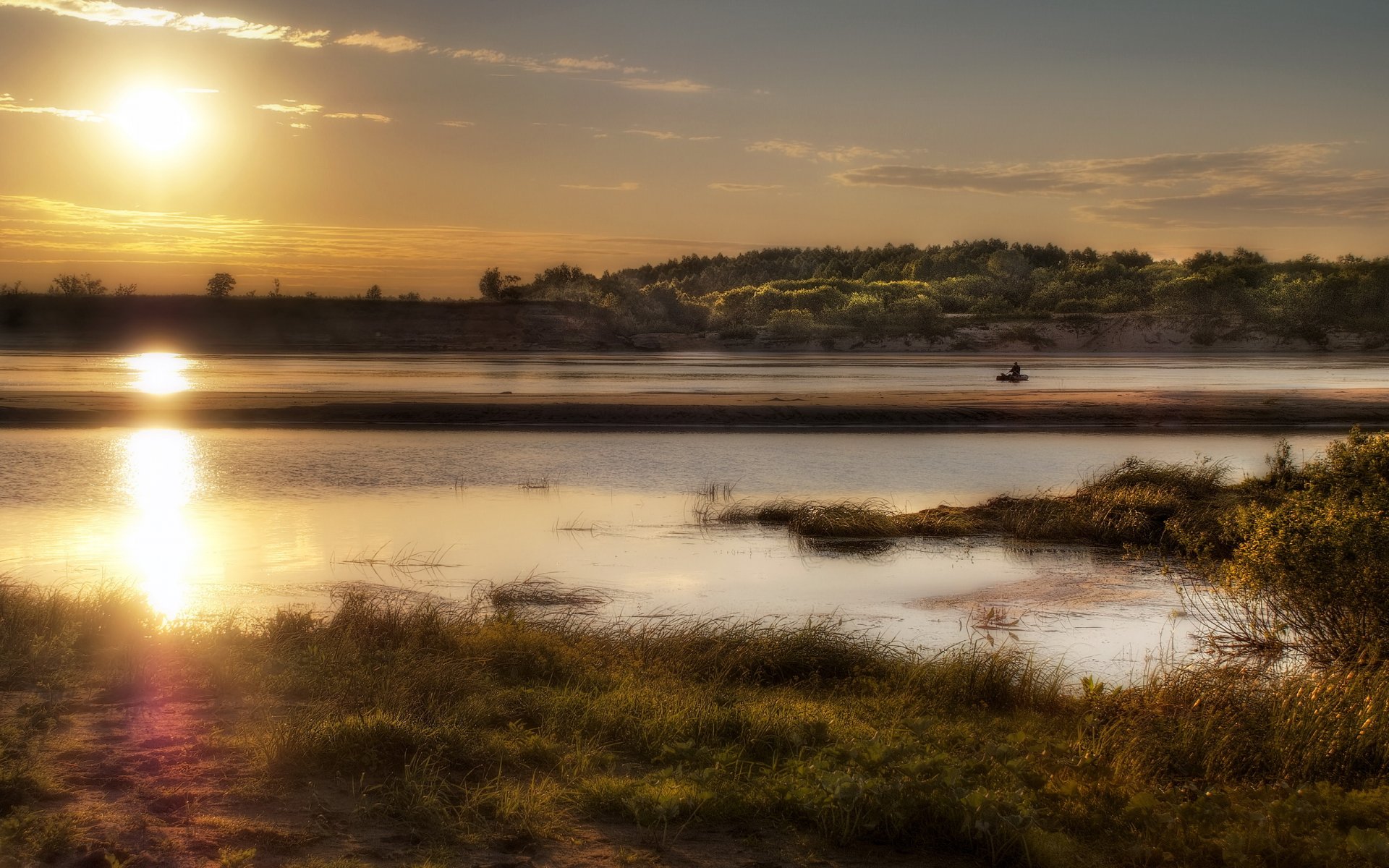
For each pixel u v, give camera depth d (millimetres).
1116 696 8805
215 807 5770
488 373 70750
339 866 5051
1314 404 46562
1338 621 10969
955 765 6582
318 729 6777
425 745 6688
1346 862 5445
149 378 61062
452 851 5336
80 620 10594
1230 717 7887
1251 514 12406
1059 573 16844
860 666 10734
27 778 5910
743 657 10688
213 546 18141
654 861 5340
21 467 27594
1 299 132000
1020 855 5562
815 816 5898
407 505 22891
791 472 28984
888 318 134625
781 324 128750
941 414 42562
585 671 9836
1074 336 129375
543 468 28984
